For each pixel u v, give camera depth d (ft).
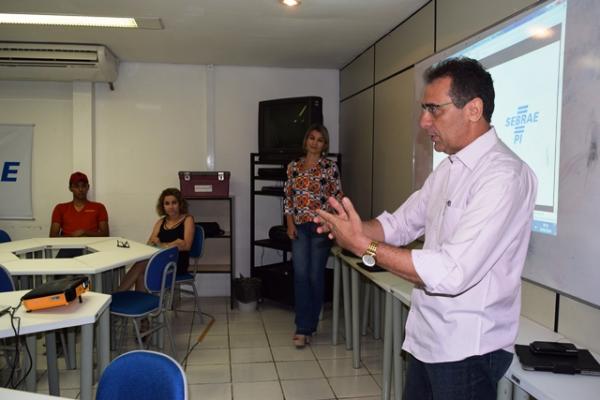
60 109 15.89
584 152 5.36
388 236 5.16
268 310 15.11
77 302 6.98
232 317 14.37
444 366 4.20
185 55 15.03
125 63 15.99
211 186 15.10
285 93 16.72
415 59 10.52
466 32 8.29
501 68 7.01
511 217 3.82
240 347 11.86
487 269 3.80
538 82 6.15
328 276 15.39
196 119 16.43
